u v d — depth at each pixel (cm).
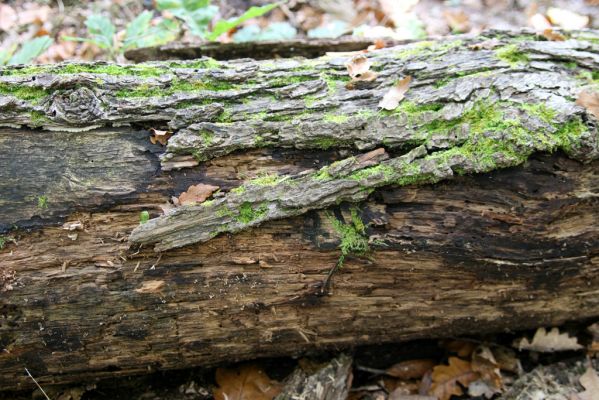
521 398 115
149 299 104
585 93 105
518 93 105
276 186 103
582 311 112
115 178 103
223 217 103
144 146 104
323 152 105
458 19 156
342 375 115
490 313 111
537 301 111
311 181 104
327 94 107
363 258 105
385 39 124
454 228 105
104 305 104
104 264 103
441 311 110
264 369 117
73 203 103
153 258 103
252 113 105
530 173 104
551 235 106
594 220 106
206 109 104
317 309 108
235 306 106
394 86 107
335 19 157
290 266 105
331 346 112
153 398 115
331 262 105
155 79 106
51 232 102
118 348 107
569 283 109
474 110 105
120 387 116
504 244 106
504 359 119
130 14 155
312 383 114
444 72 108
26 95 104
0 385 108
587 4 158
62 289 103
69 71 106
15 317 103
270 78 107
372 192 104
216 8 136
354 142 105
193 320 106
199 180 104
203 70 107
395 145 105
